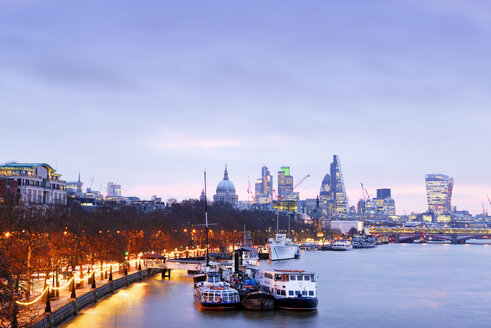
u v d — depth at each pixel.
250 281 168.88
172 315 140.12
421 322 142.50
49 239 129.38
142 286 192.00
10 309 84.12
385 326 136.88
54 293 132.75
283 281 150.00
